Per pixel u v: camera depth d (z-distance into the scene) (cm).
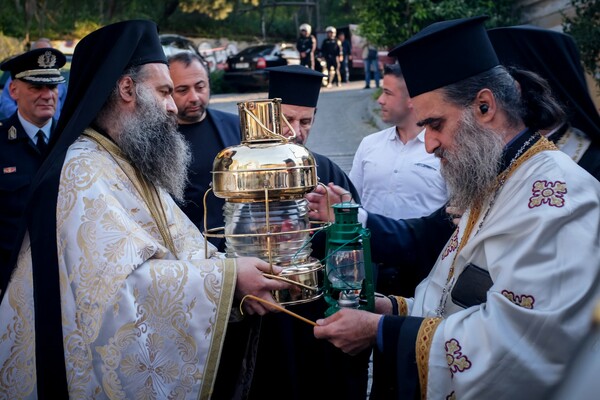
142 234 273
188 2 3444
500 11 1162
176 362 266
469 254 256
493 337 227
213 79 2522
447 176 260
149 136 294
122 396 258
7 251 459
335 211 269
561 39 291
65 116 300
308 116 402
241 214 279
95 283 262
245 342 316
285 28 4284
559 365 222
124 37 295
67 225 270
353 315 258
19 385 276
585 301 224
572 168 245
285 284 273
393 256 325
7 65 489
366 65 2286
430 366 239
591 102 290
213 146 418
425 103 261
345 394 351
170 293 266
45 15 2992
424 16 1179
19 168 474
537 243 231
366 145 496
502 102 256
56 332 264
